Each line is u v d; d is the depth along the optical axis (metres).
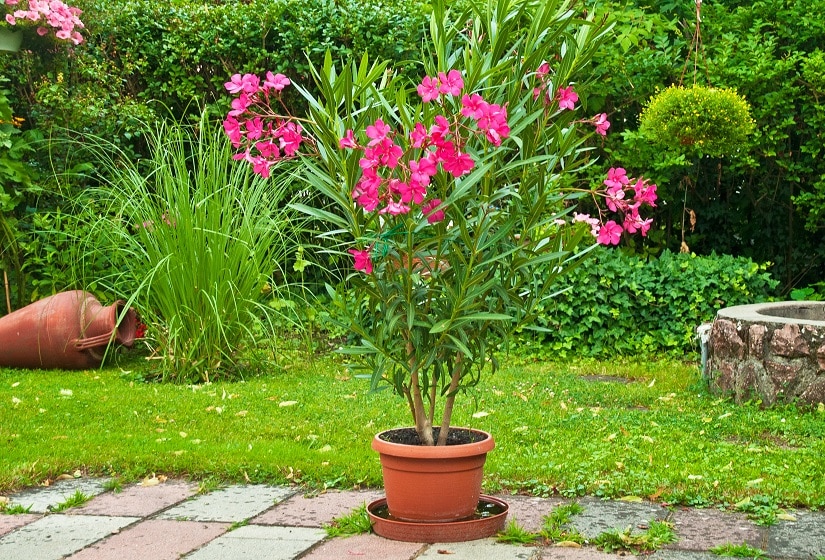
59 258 7.69
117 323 6.43
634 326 7.73
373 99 3.20
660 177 8.11
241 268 6.52
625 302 7.64
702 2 8.77
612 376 6.92
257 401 5.65
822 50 8.16
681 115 6.74
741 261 7.79
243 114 3.10
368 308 3.25
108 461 4.21
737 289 7.54
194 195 6.40
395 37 8.17
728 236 8.84
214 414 5.30
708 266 7.66
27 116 8.34
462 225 2.93
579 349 7.73
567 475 3.91
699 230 8.85
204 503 3.71
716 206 8.68
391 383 3.32
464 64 3.21
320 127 3.06
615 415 5.23
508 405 5.53
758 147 8.20
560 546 3.11
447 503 3.20
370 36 8.18
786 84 7.75
